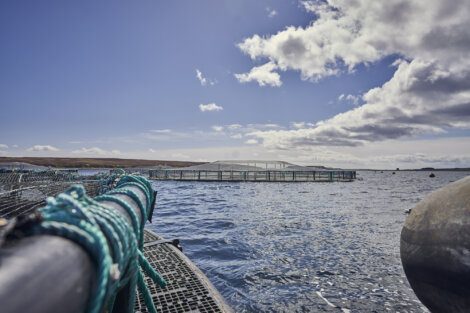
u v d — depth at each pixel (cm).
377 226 1388
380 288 687
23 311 75
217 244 1057
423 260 271
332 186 4512
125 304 206
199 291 454
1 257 85
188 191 3378
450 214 261
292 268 811
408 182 6625
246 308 595
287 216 1683
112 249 124
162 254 622
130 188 242
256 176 5425
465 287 244
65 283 91
